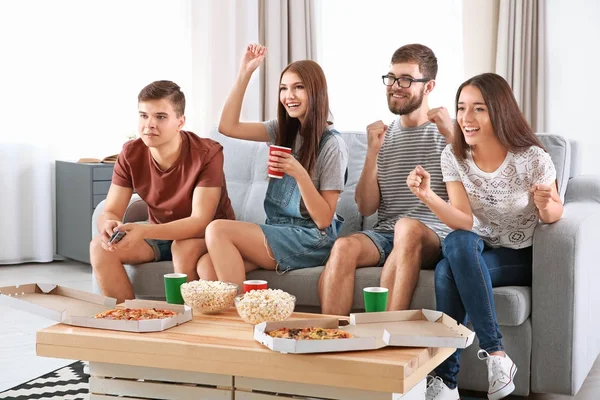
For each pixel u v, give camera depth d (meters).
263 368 1.87
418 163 2.89
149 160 2.96
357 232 2.81
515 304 2.44
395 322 2.10
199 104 5.67
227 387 1.94
